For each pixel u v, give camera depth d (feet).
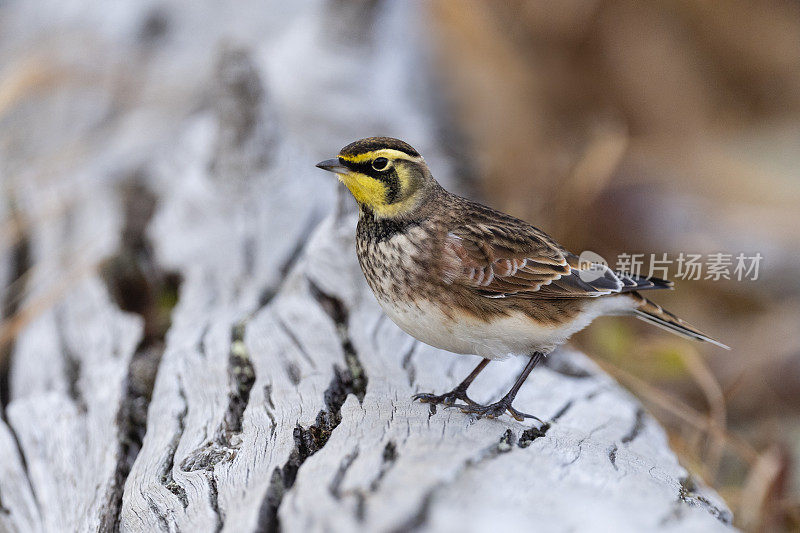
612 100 68.85
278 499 18.20
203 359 28.35
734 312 51.90
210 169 38.24
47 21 55.57
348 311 31.45
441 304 24.57
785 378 46.16
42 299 34.45
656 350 40.70
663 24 71.31
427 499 16.40
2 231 40.11
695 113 68.59
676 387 42.42
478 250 24.70
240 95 36.81
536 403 26.50
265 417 23.88
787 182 61.31
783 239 53.98
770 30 72.74
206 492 20.30
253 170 37.83
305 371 26.94
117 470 24.45
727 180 60.95
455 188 43.45
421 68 54.85
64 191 42.16
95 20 53.21
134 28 52.54
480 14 64.44
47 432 27.53
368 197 24.90
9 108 49.03
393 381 26.17
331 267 32.48
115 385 28.32
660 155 64.69
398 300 24.90
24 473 26.55
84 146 45.93
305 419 23.12
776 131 68.80
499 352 25.31
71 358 31.99
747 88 72.13
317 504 16.63
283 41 51.80
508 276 24.72
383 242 24.99
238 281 34.83
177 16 53.57
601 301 26.11
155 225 38.24
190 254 36.19
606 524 16.33
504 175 51.57
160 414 25.54
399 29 52.95
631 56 69.41
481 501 16.46
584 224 49.80
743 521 33.06
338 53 49.16
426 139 47.09
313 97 47.57
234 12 54.39
